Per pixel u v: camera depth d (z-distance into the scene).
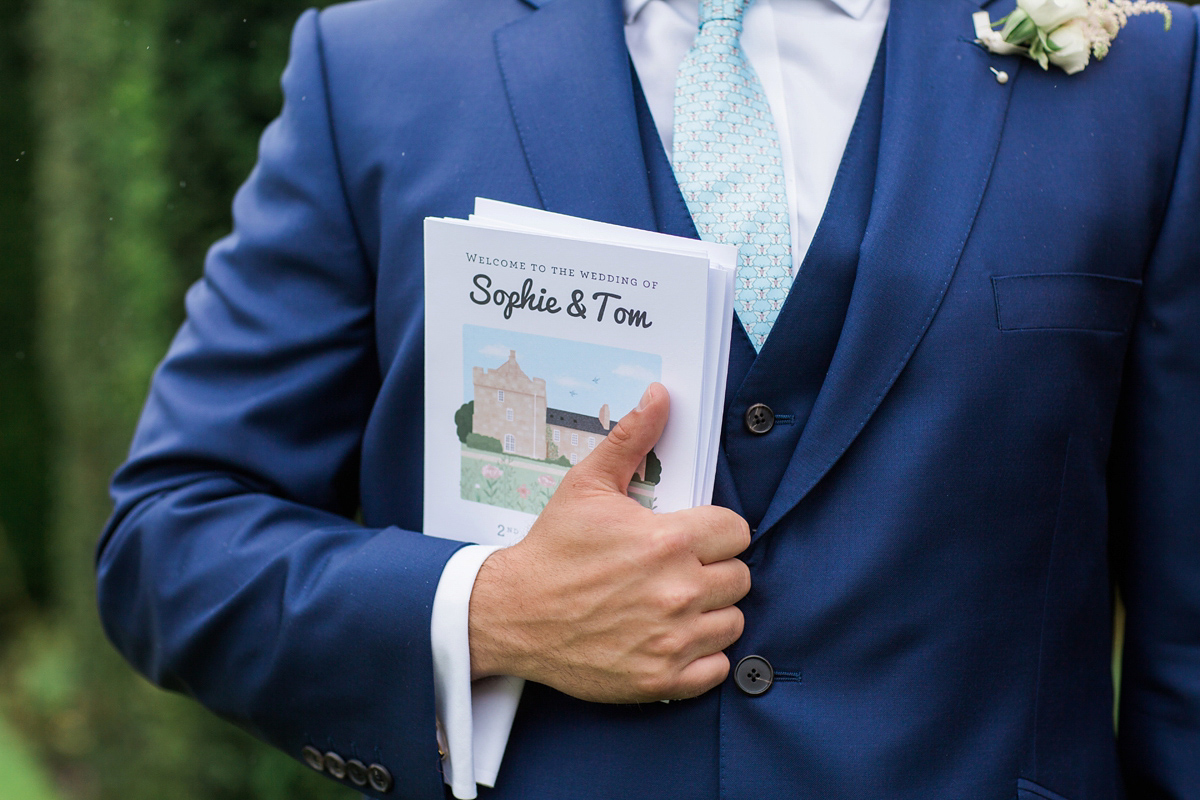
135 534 1.11
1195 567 1.04
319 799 2.72
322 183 1.10
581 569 0.90
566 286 0.90
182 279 2.55
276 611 1.02
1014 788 0.94
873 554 0.92
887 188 0.94
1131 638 1.11
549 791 0.96
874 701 0.93
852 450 0.94
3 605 5.36
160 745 3.08
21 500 5.37
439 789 0.97
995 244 0.94
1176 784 1.04
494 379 0.94
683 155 0.99
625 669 0.90
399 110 1.06
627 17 1.08
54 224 3.33
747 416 0.96
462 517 0.99
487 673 0.95
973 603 0.94
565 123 1.00
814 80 1.03
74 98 2.99
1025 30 0.97
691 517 0.89
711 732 0.95
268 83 2.36
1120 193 0.97
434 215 1.02
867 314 0.92
